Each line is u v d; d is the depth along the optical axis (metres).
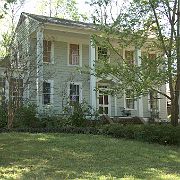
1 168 8.73
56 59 23.78
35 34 22.05
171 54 15.05
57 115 19.50
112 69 15.15
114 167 9.15
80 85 24.31
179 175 8.17
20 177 7.63
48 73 21.66
